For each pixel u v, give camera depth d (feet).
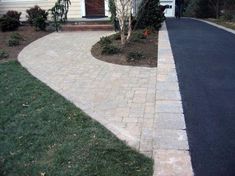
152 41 33.14
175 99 17.39
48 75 23.25
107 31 40.93
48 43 34.14
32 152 13.01
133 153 12.39
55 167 11.81
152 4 40.16
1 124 15.72
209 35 37.09
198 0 70.28
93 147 12.91
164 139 13.14
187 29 42.55
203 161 11.56
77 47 31.96
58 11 43.37
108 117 15.81
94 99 18.31
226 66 23.66
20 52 30.40
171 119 14.97
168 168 11.16
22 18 47.70
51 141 13.67
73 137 13.87
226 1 63.16
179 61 25.20
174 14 73.41
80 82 21.47
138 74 22.67
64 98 18.56
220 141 12.93
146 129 14.42
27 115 16.47
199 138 13.19
